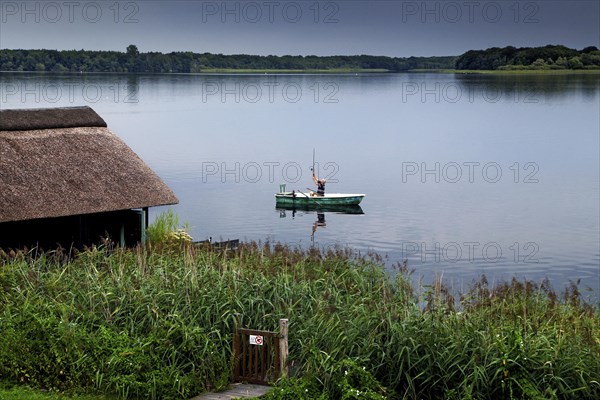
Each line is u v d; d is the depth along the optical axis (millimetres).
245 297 17531
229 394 15195
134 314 16766
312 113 147375
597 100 154750
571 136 106688
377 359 15586
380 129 119562
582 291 33281
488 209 59031
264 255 24016
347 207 59688
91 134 27688
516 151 93562
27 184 24922
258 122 125375
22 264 19438
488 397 14797
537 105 149875
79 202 25312
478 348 15375
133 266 20312
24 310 16703
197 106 149250
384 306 17250
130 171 27078
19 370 15742
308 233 49375
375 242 46812
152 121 114875
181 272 18969
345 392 14367
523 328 16922
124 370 15281
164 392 15000
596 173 77312
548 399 14500
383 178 75875
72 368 15461
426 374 15211
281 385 14750
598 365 15367
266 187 67688
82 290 17922
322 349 16078
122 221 26953
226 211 55750
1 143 25656
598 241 46656
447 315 16844
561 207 59406
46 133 26812
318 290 19938
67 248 25750
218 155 85438
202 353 15766
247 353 16297
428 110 154875
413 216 56250
